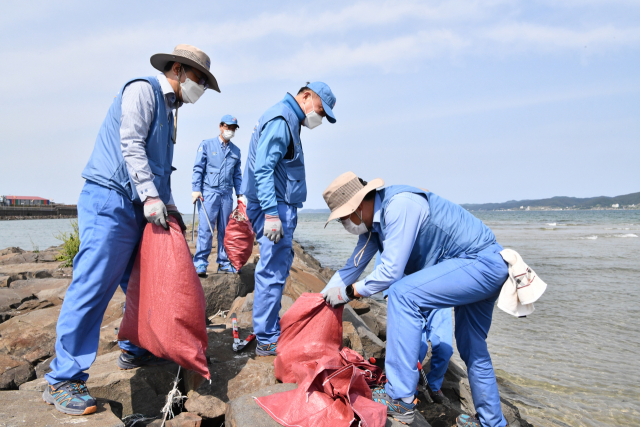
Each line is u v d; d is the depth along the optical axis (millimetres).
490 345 6367
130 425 2686
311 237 36281
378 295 10000
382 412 2281
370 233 2873
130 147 2480
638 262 16078
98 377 2896
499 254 2559
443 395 3742
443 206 2695
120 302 4922
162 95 2688
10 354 3977
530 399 4535
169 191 2918
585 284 11492
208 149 5969
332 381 2398
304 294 3064
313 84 3289
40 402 2391
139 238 2717
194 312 2568
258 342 3383
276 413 2291
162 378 3068
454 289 2547
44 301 5480
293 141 3223
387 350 2627
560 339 6664
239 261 5746
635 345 6359
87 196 2541
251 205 3404
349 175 2742
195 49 2701
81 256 2445
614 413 4258
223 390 2875
